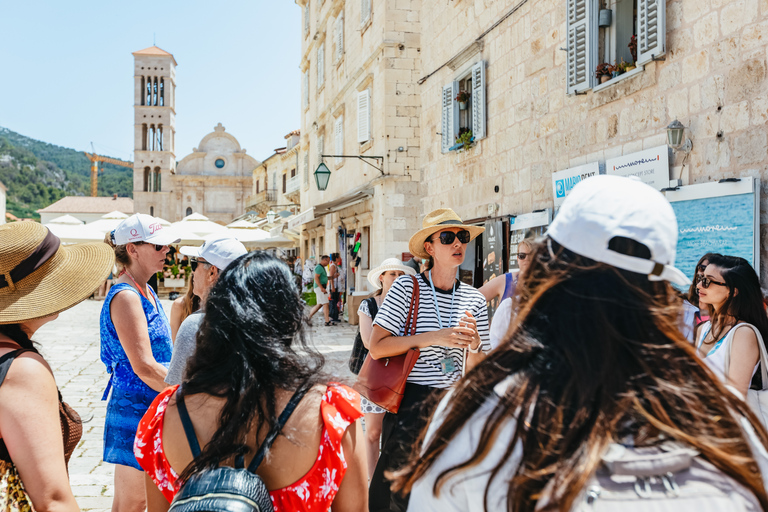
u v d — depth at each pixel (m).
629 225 1.06
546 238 1.19
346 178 18.61
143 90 68.69
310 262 22.03
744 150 5.46
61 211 79.25
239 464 1.50
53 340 13.36
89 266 2.05
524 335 1.11
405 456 3.09
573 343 1.04
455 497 1.09
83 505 4.51
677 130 6.11
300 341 1.71
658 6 6.36
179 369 2.77
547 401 1.03
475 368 1.18
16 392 1.65
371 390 3.36
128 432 3.01
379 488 3.20
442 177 12.77
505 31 9.89
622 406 0.99
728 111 5.63
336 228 20.72
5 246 1.87
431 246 3.84
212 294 1.69
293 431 1.54
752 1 5.35
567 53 7.96
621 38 7.45
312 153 24.81
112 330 3.09
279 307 1.67
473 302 3.74
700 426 0.99
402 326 3.56
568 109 8.19
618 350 1.03
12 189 155.75
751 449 1.05
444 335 3.33
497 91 10.20
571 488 0.94
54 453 1.66
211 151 67.19
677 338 1.06
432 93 13.31
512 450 1.04
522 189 9.39
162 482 1.65
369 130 15.70
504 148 9.98
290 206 38.81
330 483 1.57
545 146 8.75
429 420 1.27
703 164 5.94
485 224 10.41
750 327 2.97
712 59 5.80
